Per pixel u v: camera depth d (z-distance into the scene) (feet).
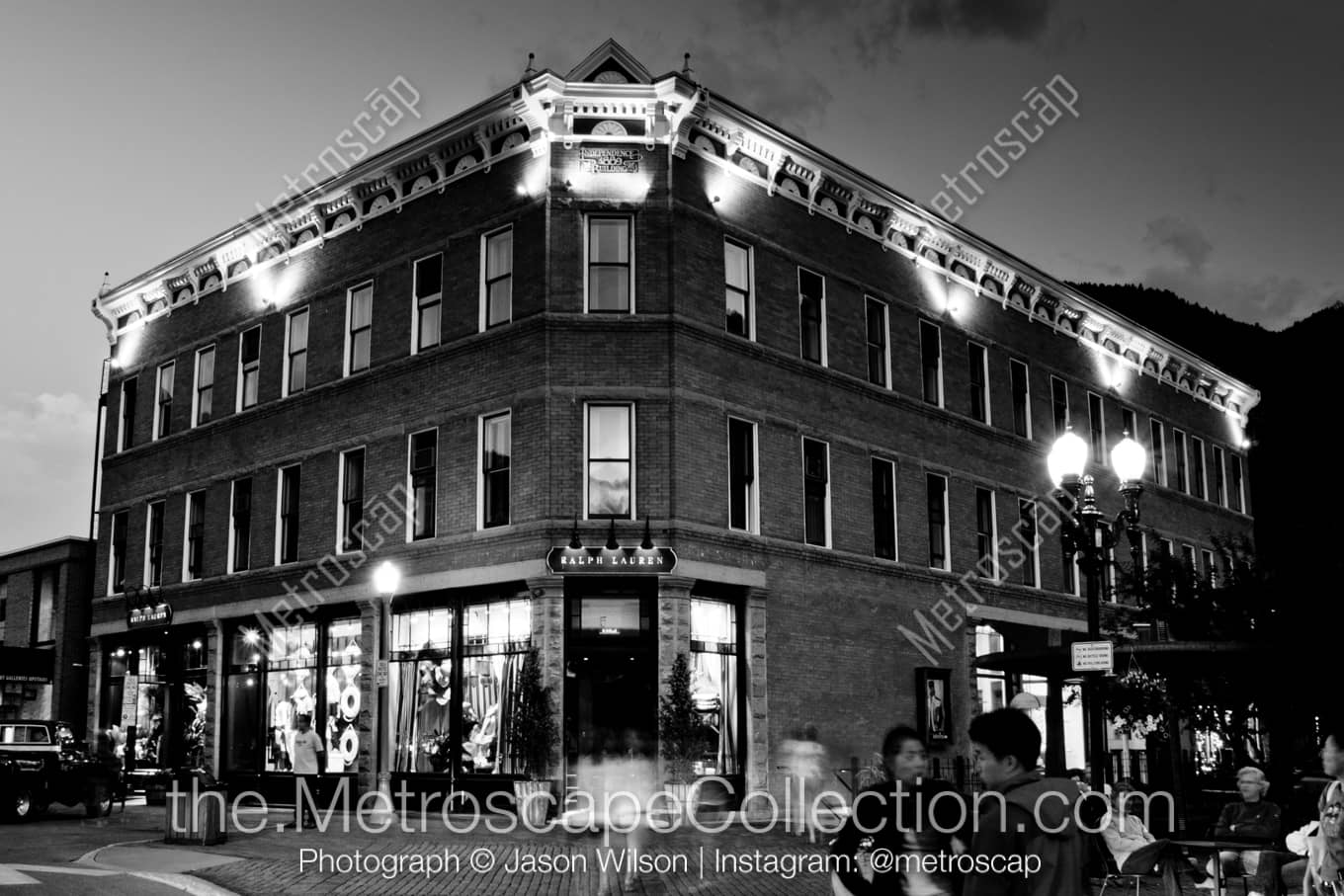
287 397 94.73
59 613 128.98
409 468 84.38
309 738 70.54
